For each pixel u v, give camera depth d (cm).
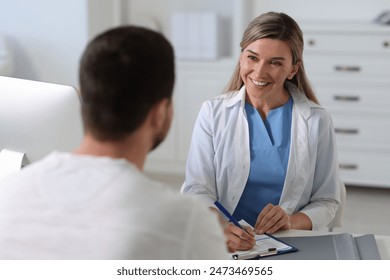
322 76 540
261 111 254
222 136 252
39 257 119
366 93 534
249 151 249
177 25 580
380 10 572
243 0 566
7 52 561
